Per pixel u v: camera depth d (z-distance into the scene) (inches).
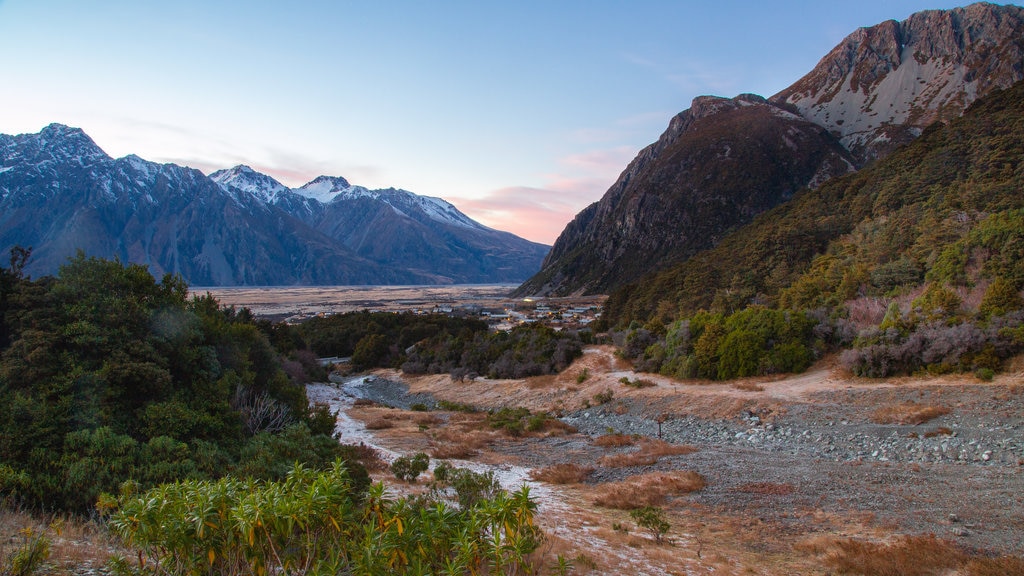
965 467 772.6
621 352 2043.6
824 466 858.1
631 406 1552.7
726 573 421.7
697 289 2672.2
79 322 587.2
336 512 209.2
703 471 878.4
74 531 326.3
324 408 1026.1
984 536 508.4
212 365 748.0
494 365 2341.3
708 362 1631.4
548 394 1902.1
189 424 580.7
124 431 542.9
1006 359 1101.7
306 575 206.8
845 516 607.8
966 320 1213.1
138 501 207.8
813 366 1476.4
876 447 930.1
